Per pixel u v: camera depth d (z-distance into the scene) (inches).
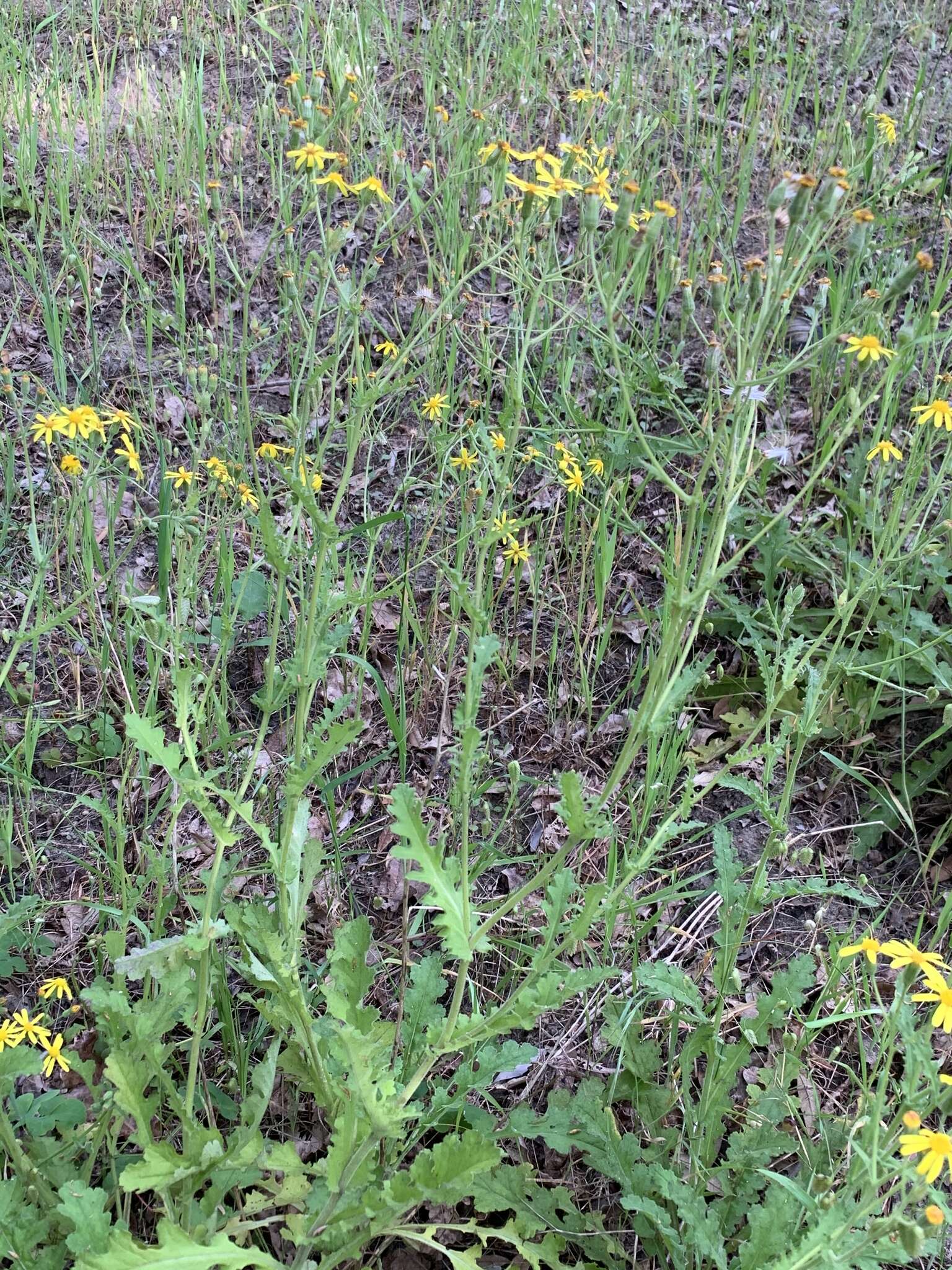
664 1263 73.9
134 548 133.1
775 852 79.4
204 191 165.2
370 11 216.2
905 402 148.5
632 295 164.7
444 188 170.2
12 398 124.0
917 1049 55.7
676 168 194.9
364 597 76.1
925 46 234.8
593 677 123.9
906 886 104.3
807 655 81.6
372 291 165.9
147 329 145.3
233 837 65.3
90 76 210.2
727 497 64.0
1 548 123.6
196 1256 58.7
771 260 64.9
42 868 101.9
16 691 115.3
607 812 109.0
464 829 63.2
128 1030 71.6
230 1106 81.4
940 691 112.9
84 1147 71.6
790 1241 68.4
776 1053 87.9
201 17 233.6
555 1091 81.8
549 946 65.7
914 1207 73.5
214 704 104.6
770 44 220.4
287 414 147.3
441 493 126.6
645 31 232.7
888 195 159.6
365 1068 58.3
